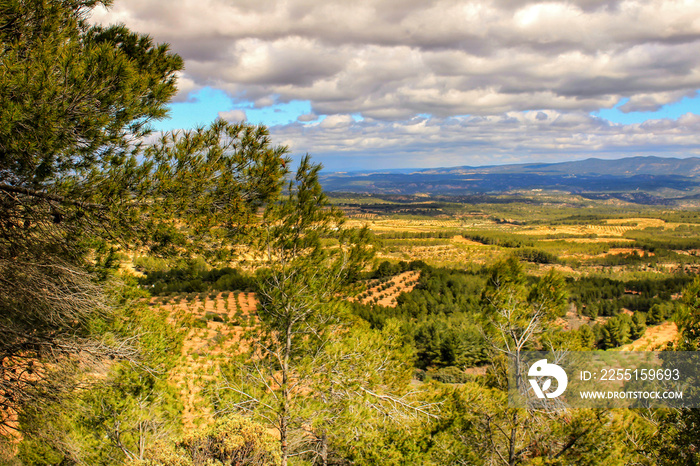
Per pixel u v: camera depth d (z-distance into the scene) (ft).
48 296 17.90
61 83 14.76
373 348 27.07
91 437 26.21
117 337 22.61
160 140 18.38
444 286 208.95
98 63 15.17
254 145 19.69
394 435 31.48
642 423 25.16
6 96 13.71
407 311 169.99
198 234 17.89
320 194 25.08
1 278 16.55
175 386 29.89
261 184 19.47
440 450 30.30
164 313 31.50
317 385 24.77
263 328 25.77
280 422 24.11
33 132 13.87
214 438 22.40
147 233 16.76
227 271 159.33
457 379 105.40
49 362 18.56
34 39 16.65
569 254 549.95
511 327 29.30
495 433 29.58
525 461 28.12
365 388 25.35
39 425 19.62
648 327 142.00
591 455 25.26
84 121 14.97
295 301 24.40
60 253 18.54
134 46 20.52
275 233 22.63
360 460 32.12
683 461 22.04
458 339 115.34
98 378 23.31
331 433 27.45
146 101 18.16
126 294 25.61
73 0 20.27
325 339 25.71
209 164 18.29
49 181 15.61
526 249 506.48
